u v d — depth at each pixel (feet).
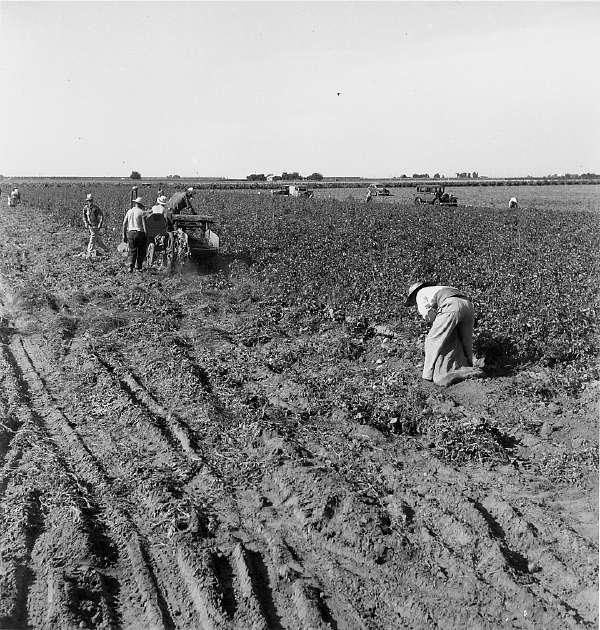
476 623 16.35
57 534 20.25
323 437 26.17
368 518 20.44
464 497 21.34
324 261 62.39
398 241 79.77
